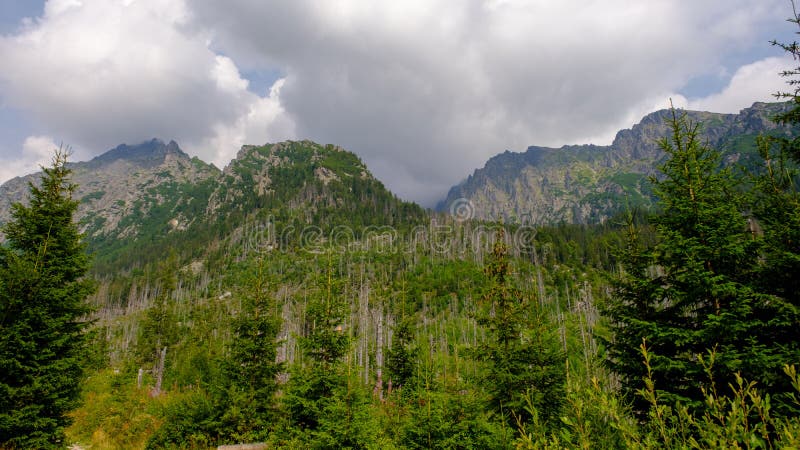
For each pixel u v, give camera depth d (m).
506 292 16.59
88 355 17.41
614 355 12.77
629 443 5.00
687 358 11.45
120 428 21.58
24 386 14.89
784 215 10.99
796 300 10.59
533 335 15.56
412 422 12.38
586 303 72.56
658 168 13.71
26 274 15.41
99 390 26.28
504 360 14.77
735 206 12.02
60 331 16.72
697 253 11.59
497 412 14.13
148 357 44.34
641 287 13.02
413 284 107.75
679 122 13.30
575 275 112.62
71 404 16.23
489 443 11.61
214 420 17.44
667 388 11.41
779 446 3.71
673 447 4.64
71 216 18.17
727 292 10.77
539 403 13.25
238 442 16.59
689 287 11.78
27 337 15.38
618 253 14.19
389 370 22.20
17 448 14.72
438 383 14.98
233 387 17.64
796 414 8.51
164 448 17.27
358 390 12.73
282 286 106.75
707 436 4.23
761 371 9.52
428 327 77.44
